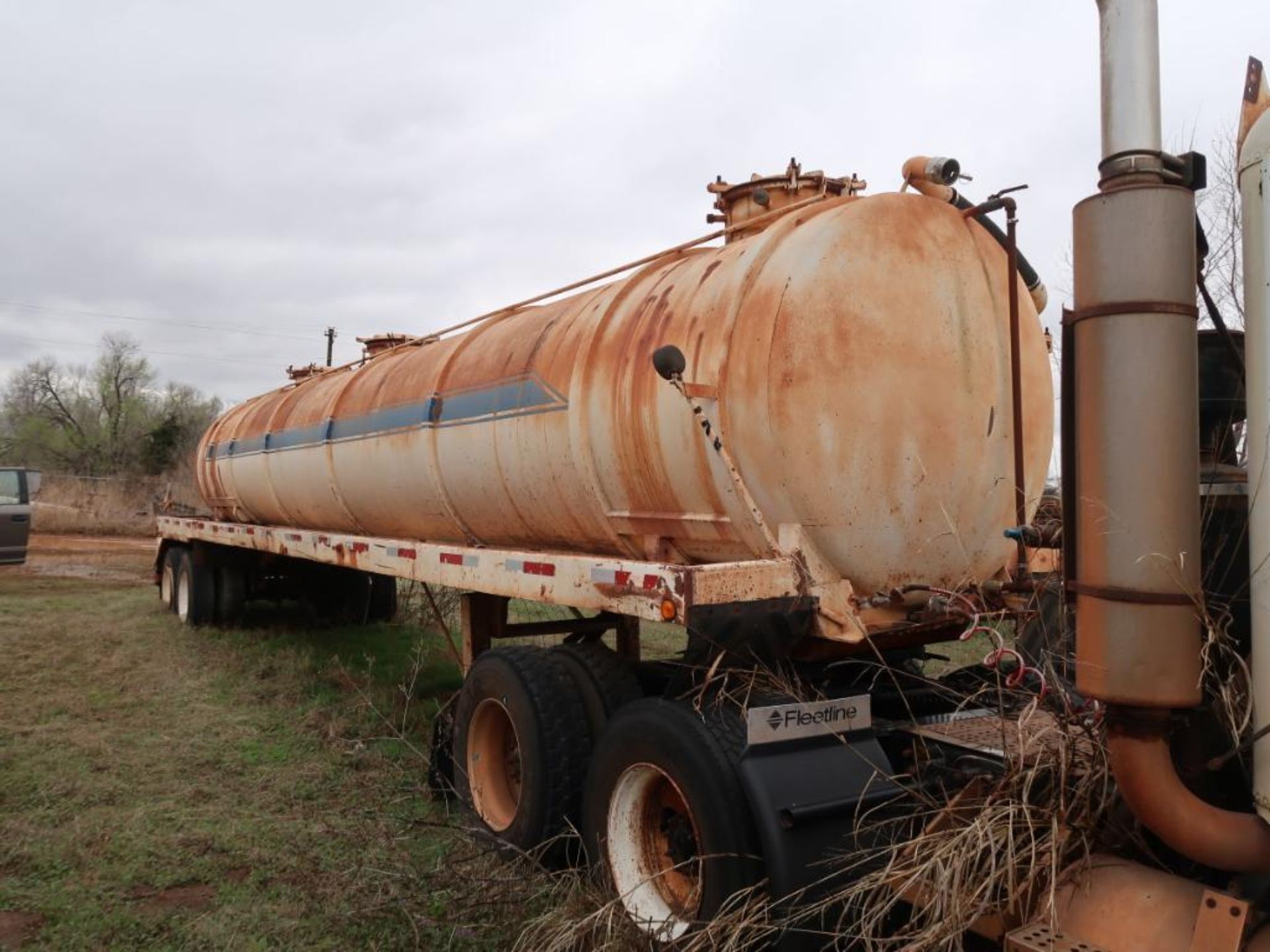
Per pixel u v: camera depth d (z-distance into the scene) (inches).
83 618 443.8
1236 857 87.0
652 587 134.8
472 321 241.4
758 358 135.0
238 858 174.4
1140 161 87.7
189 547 438.0
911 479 138.2
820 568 135.3
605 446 164.4
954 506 142.2
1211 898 87.7
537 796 163.6
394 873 160.2
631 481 161.2
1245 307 87.7
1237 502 100.7
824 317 134.7
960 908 102.2
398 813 196.2
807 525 135.3
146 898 160.1
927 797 122.6
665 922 133.3
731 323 140.1
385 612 431.5
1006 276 151.9
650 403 152.6
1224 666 97.8
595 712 167.3
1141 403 86.5
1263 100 88.4
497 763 186.1
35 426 1941.4
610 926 130.1
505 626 218.4
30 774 217.9
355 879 161.3
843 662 149.4
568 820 163.9
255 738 248.8
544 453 180.1
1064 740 112.4
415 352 257.8
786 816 119.7
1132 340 86.8
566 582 160.2
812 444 133.0
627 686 168.9
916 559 140.4
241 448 362.3
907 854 114.9
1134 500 86.6
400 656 356.2
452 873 161.0
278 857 173.6
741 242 158.1
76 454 1811.0
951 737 133.3
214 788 210.4
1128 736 89.1
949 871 103.8
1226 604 96.5
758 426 134.6
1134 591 86.3
